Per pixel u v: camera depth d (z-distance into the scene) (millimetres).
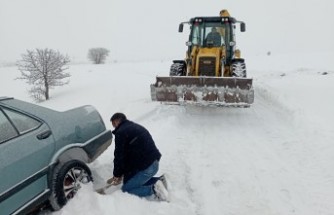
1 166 3168
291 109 8500
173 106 9664
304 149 5840
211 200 4297
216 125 7824
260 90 12406
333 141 5891
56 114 4086
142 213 3836
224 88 8062
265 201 4242
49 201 3783
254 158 5656
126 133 4117
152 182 4359
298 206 4102
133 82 16625
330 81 13883
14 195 3271
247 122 8023
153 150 4242
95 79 20109
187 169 5246
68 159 4066
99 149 4516
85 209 3791
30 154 3486
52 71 16469
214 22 10000
